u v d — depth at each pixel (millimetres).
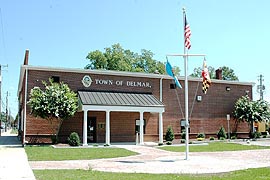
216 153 23031
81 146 28344
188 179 11625
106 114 29969
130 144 31188
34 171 13789
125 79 34125
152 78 35344
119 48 63250
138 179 11578
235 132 39688
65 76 31656
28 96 30031
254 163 17250
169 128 34469
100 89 32906
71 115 28828
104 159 19109
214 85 38906
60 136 30812
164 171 14164
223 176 12516
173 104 36062
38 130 30125
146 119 34531
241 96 40375
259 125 47875
